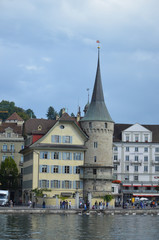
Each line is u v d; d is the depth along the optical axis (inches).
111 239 2406.5
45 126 4992.6
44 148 4692.4
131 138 7066.9
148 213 4301.2
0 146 6171.3
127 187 6884.8
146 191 6427.2
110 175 4845.0
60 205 4252.0
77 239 2370.8
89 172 4785.9
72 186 4741.6
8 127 6195.9
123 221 3363.7
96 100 4995.1
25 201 4948.3
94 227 2886.3
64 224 2999.5
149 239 2448.3
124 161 6973.4
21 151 5265.8
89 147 4847.4
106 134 4896.7
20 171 6156.5
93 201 4626.0
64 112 5182.1
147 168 6988.2
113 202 4751.5
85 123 4906.5
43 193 4643.2
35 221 3132.4
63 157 4753.9
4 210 3789.4
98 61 5118.1
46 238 2377.0
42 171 4682.6
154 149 7027.6
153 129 7244.1
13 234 2480.3
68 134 4808.1
